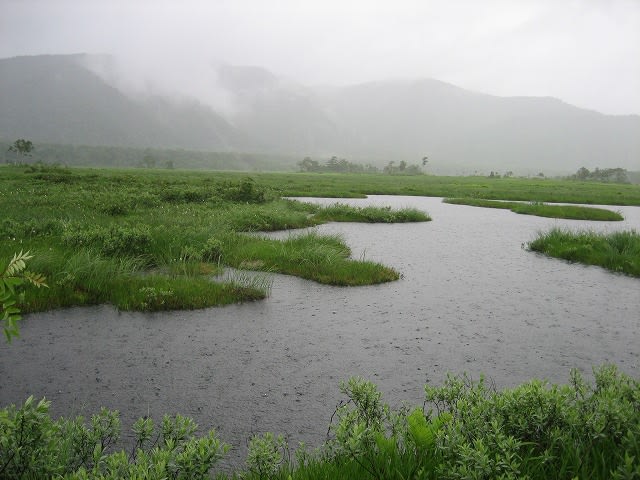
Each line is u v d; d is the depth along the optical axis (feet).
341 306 31.27
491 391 18.34
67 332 24.82
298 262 43.39
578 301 33.88
